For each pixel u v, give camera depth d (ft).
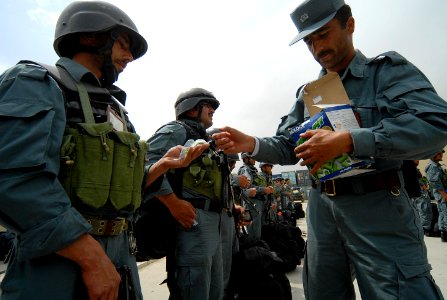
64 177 2.92
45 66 3.21
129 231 3.75
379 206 4.06
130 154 3.39
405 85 3.83
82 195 2.87
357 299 8.38
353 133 3.51
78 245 2.60
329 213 4.64
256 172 21.25
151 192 5.23
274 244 13.33
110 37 3.66
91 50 3.73
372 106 4.21
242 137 5.20
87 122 3.19
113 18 3.68
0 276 11.61
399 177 4.09
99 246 2.75
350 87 4.53
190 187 6.41
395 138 3.43
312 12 4.40
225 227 7.47
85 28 3.50
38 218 2.44
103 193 3.01
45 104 2.74
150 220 6.18
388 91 3.97
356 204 4.21
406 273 3.73
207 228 6.29
